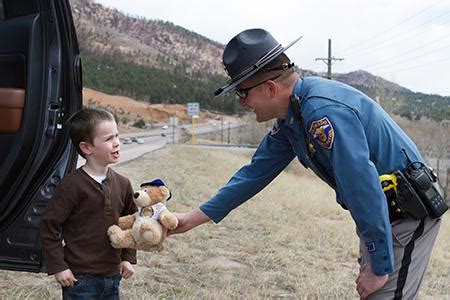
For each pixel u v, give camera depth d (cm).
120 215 304
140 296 465
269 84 273
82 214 291
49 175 344
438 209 272
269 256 649
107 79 12825
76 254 290
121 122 9388
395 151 270
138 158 2195
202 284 526
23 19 347
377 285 260
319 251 717
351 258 703
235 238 737
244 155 3972
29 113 337
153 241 285
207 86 14712
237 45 276
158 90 13000
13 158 331
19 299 428
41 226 288
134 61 17900
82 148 294
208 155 2947
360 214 253
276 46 274
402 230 274
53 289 459
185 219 324
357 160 252
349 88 272
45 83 342
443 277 636
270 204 1092
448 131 4809
